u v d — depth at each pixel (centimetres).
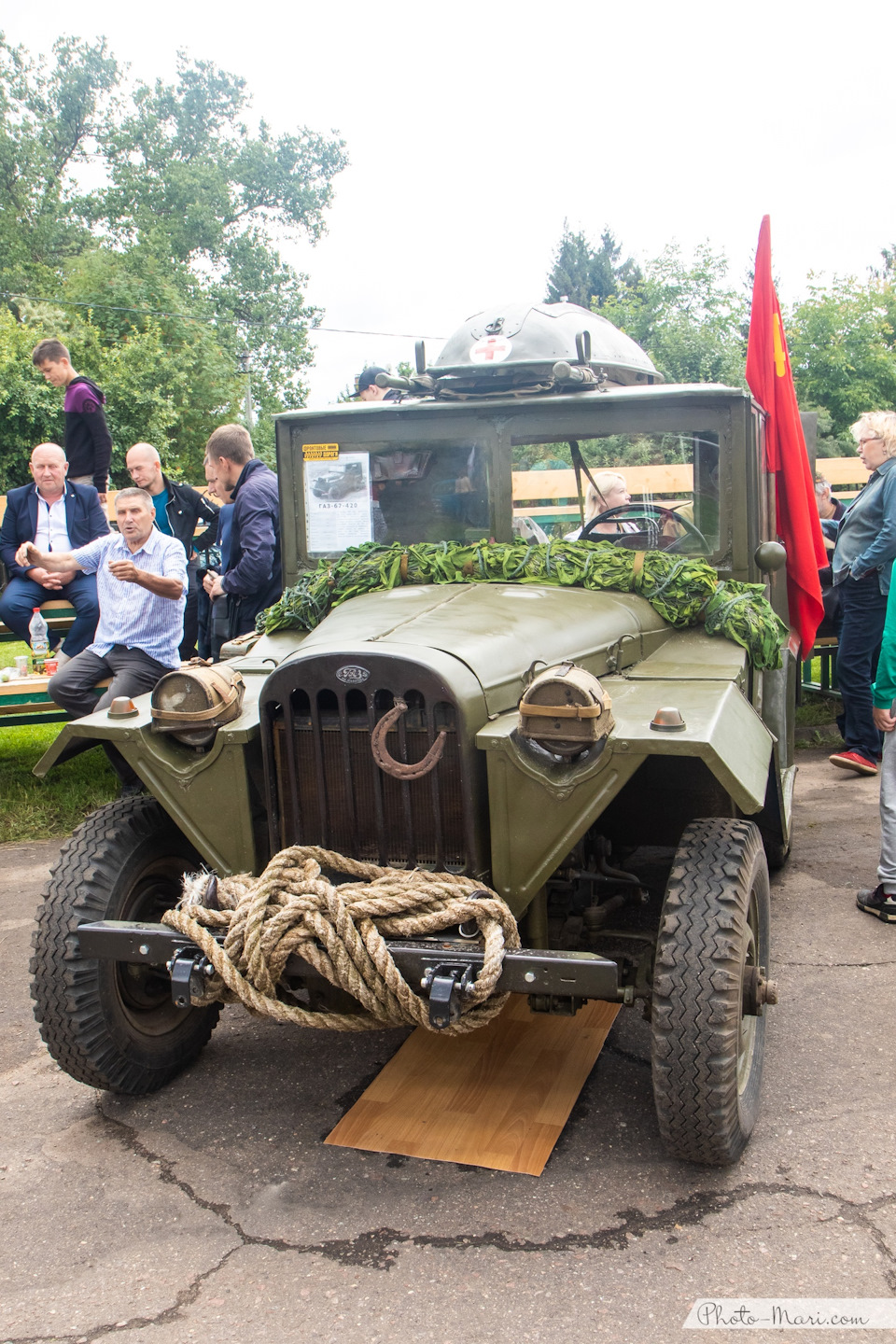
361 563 379
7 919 489
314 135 4231
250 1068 340
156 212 4019
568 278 5366
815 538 551
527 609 325
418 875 273
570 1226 253
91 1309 233
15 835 615
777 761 366
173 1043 329
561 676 262
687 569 362
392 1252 247
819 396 2680
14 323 2508
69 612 727
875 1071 318
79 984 296
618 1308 226
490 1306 228
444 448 405
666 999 253
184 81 4231
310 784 289
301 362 4000
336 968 258
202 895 284
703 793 334
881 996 368
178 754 303
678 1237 248
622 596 360
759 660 360
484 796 278
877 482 617
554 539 388
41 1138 304
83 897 301
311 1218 261
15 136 3953
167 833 332
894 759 429
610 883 342
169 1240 255
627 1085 319
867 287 2780
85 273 3247
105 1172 285
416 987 261
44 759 312
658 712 266
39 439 2205
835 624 796
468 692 272
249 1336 223
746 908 264
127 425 2473
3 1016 389
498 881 275
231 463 588
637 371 464
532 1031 351
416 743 277
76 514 686
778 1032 345
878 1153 277
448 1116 302
